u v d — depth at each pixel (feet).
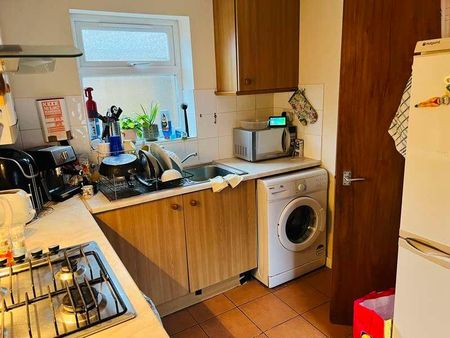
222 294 8.09
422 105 4.03
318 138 8.61
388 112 5.90
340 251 6.59
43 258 3.93
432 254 4.20
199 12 8.11
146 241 6.66
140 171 6.79
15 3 6.31
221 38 8.23
